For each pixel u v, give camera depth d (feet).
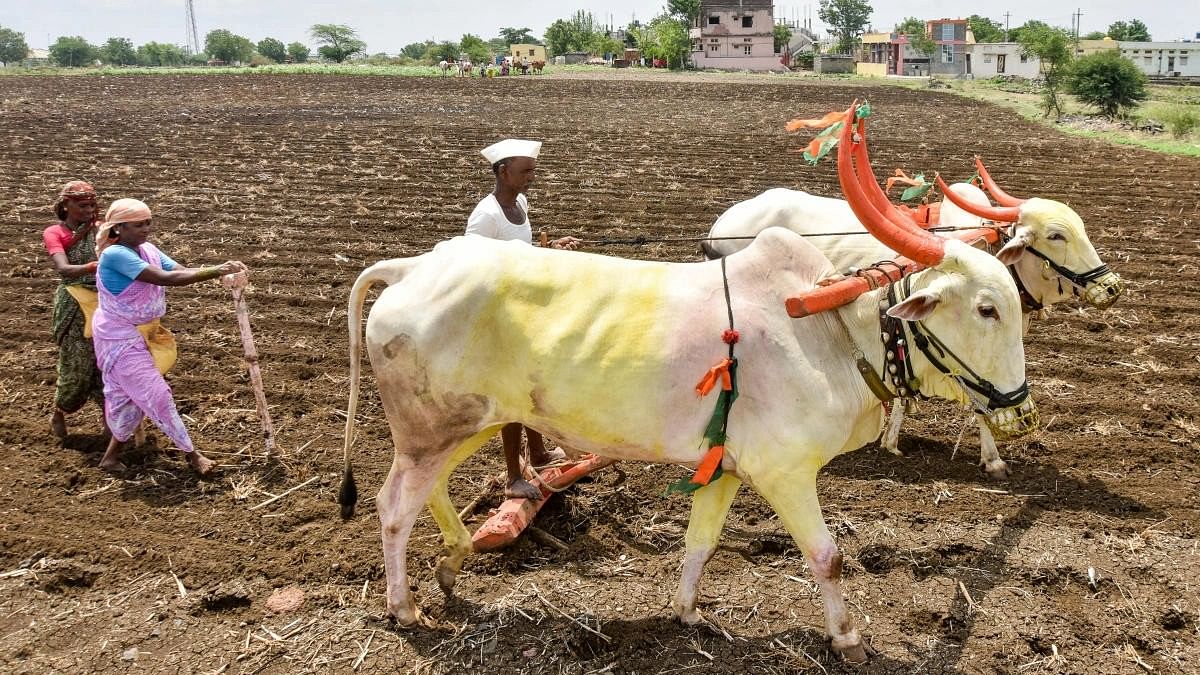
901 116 80.28
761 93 110.73
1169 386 21.99
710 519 12.86
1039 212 16.75
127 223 16.44
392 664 12.54
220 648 12.80
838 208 18.93
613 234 35.65
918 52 195.83
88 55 312.71
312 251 33.09
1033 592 14.29
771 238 12.32
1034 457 18.54
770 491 11.98
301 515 16.15
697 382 11.74
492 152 15.12
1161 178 47.47
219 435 19.03
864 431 12.78
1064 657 12.83
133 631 13.08
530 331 12.00
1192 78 158.71
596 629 13.23
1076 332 25.48
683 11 227.81
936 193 42.98
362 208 39.55
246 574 14.43
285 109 81.97
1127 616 13.67
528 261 12.35
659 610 13.69
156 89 107.45
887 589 14.32
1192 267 31.53
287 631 13.16
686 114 82.28
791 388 11.70
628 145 59.47
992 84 136.67
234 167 49.52
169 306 27.02
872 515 16.34
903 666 12.58
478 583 14.32
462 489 17.20
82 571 14.30
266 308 27.14
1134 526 16.02
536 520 16.07
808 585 14.35
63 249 17.66
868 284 11.96
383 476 17.60
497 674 12.41
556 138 62.64
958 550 15.39
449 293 12.16
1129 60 82.64
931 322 12.05
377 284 29.27
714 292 12.07
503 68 148.87
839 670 12.50
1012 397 11.85
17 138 58.80
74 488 16.93
